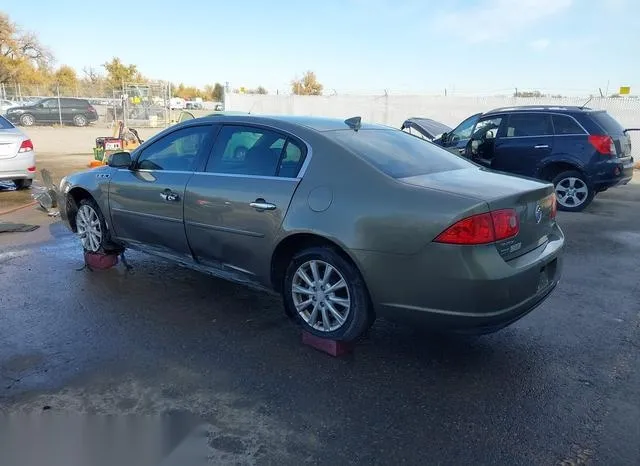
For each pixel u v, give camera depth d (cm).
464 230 307
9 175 983
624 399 319
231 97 2436
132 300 470
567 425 293
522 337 404
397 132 463
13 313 438
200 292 492
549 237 380
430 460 263
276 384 332
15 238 691
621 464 262
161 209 462
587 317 444
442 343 392
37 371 344
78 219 573
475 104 2047
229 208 404
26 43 4916
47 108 3186
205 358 365
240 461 262
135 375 341
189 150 457
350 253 340
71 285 507
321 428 288
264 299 477
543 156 939
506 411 305
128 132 1577
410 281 323
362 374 346
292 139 392
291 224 366
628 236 746
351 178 354
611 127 923
